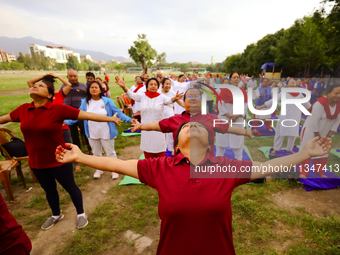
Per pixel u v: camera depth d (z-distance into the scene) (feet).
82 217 8.79
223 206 3.18
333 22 37.96
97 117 7.89
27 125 7.17
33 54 355.36
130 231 8.45
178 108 18.42
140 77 22.45
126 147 17.53
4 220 4.77
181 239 3.29
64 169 7.88
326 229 8.06
